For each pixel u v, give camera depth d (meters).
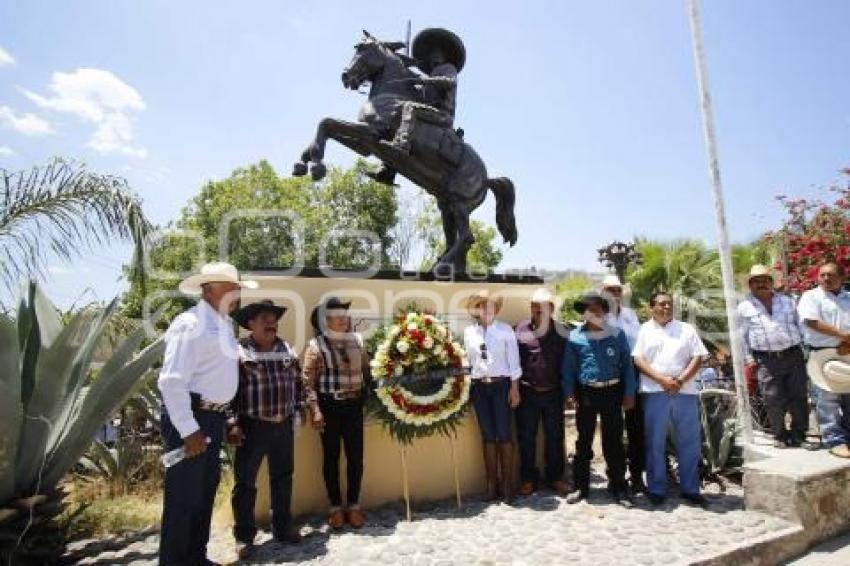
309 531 4.24
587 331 4.88
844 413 5.13
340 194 20.12
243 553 3.75
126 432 7.38
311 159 5.33
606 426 4.77
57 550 3.97
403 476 4.91
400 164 5.96
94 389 4.19
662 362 4.71
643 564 3.46
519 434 5.20
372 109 5.78
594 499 4.82
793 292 7.83
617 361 4.76
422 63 6.51
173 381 3.31
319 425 4.18
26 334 4.39
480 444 5.35
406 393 4.56
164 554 3.39
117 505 5.54
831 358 5.01
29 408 3.95
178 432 3.37
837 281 5.06
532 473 5.11
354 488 4.35
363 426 4.73
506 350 5.00
